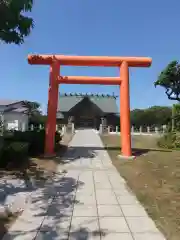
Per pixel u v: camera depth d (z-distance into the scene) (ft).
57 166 40.24
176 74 72.13
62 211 21.61
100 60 47.98
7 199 24.59
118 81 48.47
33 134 49.32
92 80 48.60
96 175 35.14
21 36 33.37
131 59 48.34
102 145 63.93
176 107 73.00
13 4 29.25
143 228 18.15
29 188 28.45
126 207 22.62
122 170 37.91
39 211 21.56
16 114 102.68
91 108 140.15
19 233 17.26
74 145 63.16
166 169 35.83
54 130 48.06
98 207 22.67
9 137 49.16
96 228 18.17
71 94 147.23
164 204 22.82
